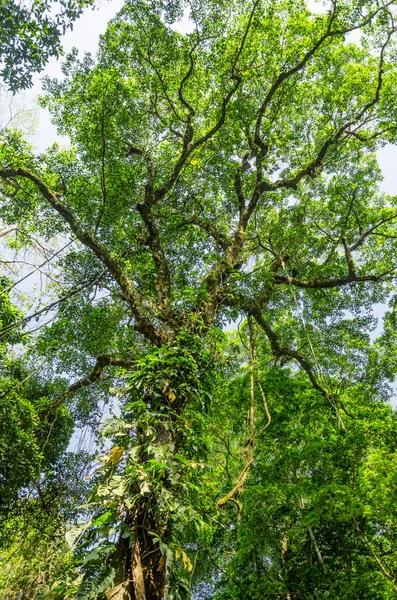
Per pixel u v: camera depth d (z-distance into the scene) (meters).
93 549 4.18
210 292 8.39
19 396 8.47
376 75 12.32
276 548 10.00
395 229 13.71
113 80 9.80
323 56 12.11
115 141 10.30
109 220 10.60
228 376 12.05
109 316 10.21
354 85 12.30
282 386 11.43
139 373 5.91
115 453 5.12
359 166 13.39
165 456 4.99
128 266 10.21
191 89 11.59
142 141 10.89
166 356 6.20
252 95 11.85
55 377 10.66
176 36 10.59
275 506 9.69
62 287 9.93
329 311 13.38
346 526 9.48
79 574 4.35
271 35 11.24
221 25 10.67
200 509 5.18
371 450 9.66
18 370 9.75
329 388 11.24
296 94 12.13
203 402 6.18
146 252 10.81
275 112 11.65
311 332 13.38
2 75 7.32
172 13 10.27
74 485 8.25
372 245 14.03
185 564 4.71
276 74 11.52
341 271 12.45
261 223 12.37
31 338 10.35
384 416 10.90
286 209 12.66
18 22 6.96
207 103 11.84
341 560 9.55
